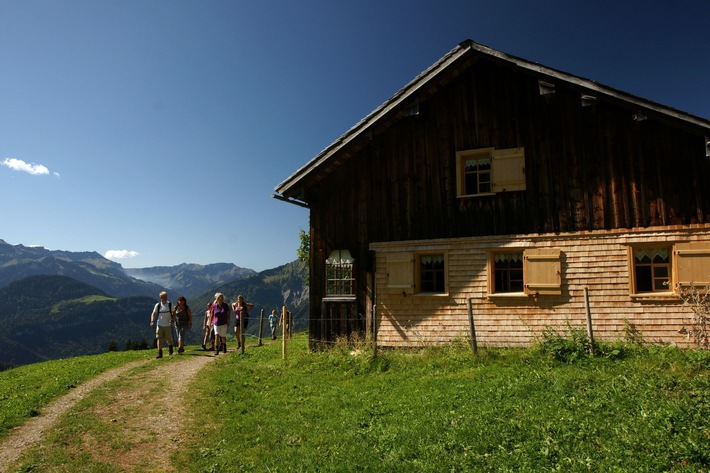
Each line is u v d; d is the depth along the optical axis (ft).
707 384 27.71
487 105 49.42
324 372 43.50
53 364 63.72
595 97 43.42
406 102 49.62
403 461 22.82
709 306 39.32
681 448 20.16
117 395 40.27
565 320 44.80
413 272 50.42
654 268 43.75
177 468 25.67
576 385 30.17
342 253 53.42
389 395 34.14
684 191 42.27
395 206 52.03
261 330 73.97
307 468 23.56
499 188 47.83
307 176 52.49
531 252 46.21
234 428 30.89
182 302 64.23
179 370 50.49
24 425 33.09
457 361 40.42
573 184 45.65
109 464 26.18
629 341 41.42
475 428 24.95
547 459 20.97
